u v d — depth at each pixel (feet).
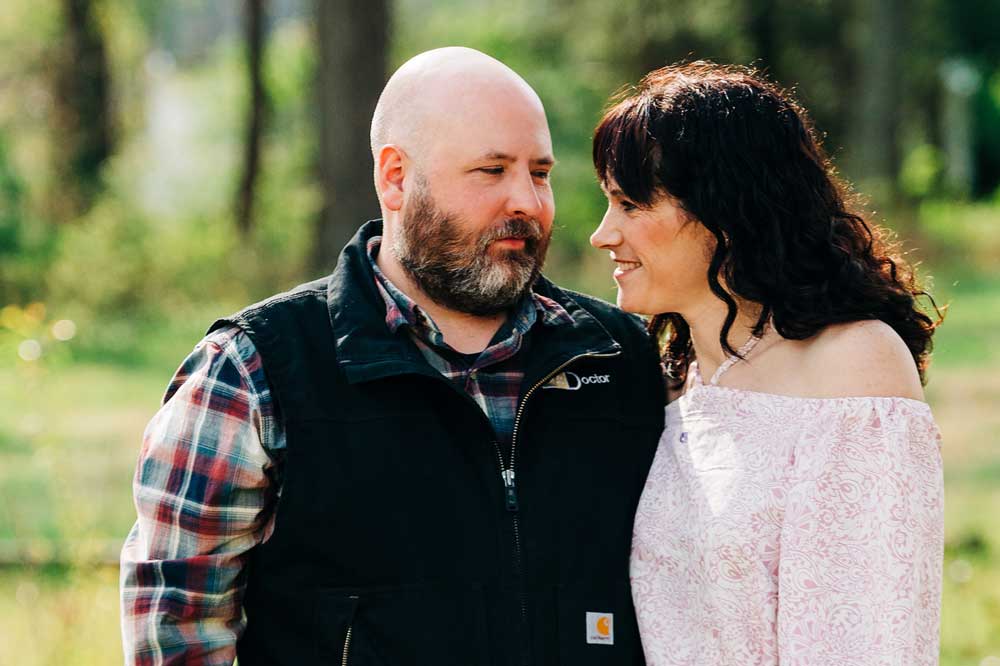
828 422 11.74
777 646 11.66
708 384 12.90
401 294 12.54
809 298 12.15
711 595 11.85
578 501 12.41
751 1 118.01
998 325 66.23
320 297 12.67
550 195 12.82
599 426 12.85
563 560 12.15
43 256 76.13
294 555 11.78
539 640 11.87
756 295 12.30
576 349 12.75
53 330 23.03
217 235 81.66
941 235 92.07
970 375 53.72
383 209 12.94
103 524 29.12
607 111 13.07
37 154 96.94
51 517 30.53
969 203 145.79
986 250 88.79
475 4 161.48
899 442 11.59
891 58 100.53
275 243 80.12
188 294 75.15
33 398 25.86
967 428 43.57
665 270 12.73
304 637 11.77
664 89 12.69
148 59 131.13
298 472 11.73
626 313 13.96
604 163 12.85
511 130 12.32
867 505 11.46
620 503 12.64
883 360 11.93
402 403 12.09
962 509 33.19
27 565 23.59
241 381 11.96
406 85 12.66
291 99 122.93
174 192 101.24
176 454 11.91
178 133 132.36
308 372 12.03
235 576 12.15
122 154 99.19
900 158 107.14
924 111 169.27
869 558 11.38
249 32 98.58
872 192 91.91
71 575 22.44
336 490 11.74
